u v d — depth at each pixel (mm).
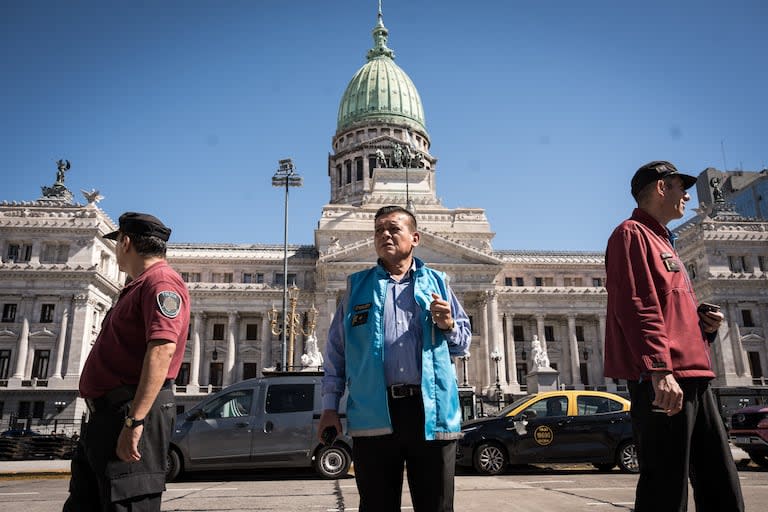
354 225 84875
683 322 5859
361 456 5559
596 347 87688
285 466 20047
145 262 6195
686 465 5504
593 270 92250
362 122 121938
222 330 83688
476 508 11742
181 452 19562
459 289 77750
